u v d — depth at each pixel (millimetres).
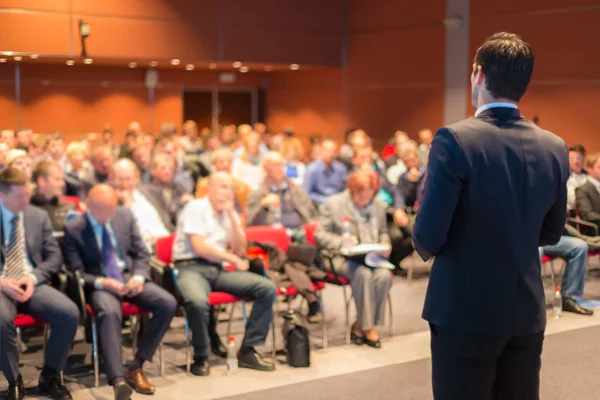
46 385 4199
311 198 8180
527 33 10242
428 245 2070
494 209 2039
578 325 5648
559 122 9914
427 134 10289
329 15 12789
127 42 10773
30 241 4395
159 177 6445
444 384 2150
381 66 12477
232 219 4945
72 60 11266
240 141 10602
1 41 9875
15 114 12367
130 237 4680
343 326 5672
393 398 4180
